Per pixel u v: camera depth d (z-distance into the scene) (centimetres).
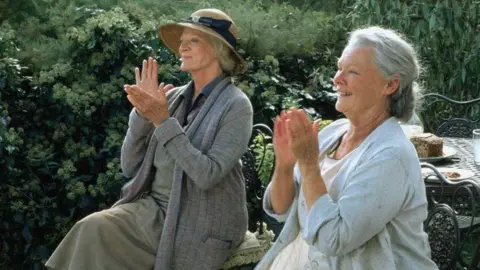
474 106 756
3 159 547
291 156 316
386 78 294
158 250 397
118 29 585
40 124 585
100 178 564
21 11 690
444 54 771
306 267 309
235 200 409
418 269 291
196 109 418
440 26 748
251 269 421
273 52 676
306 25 720
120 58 591
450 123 637
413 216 290
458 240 340
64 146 587
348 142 310
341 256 294
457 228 341
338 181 297
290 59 693
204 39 414
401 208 286
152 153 414
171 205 399
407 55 294
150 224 406
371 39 294
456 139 550
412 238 292
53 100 577
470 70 764
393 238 290
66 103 574
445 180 383
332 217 283
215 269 401
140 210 410
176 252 398
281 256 325
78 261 393
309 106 661
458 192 423
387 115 302
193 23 414
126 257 398
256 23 681
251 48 671
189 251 398
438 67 764
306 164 289
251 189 480
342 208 282
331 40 740
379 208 279
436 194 425
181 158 390
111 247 396
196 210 401
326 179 304
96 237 395
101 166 582
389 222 288
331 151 317
